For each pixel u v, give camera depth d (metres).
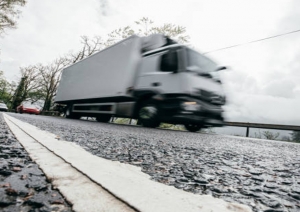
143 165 1.25
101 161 1.15
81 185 0.75
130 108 7.37
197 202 0.68
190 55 5.97
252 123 8.77
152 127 6.75
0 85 51.69
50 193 0.67
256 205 0.74
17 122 3.87
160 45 7.14
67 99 11.68
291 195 0.87
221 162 1.55
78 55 27.36
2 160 1.06
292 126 7.53
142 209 0.59
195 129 7.51
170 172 1.12
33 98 42.53
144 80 6.89
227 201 0.76
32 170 0.91
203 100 5.71
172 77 5.96
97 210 0.57
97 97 8.88
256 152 2.38
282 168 1.50
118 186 0.76
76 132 3.00
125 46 7.78
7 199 0.61
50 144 1.58
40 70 39.12
